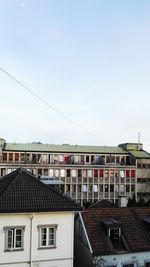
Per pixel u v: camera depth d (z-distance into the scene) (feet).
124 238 89.45
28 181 86.07
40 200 81.20
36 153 264.72
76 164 267.59
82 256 90.68
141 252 87.56
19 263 77.20
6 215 76.89
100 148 288.51
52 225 80.33
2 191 82.23
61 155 270.67
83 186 266.36
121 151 288.92
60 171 262.67
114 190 272.72
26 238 78.23
